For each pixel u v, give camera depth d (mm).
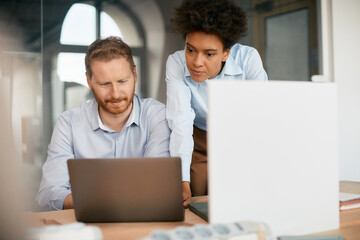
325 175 934
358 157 4027
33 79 3129
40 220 1087
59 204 1436
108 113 1686
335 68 3932
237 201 835
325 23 3941
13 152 611
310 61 3980
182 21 1360
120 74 1540
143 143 1731
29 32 3119
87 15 3320
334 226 953
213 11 1319
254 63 1765
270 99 861
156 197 1002
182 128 1565
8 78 590
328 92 934
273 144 867
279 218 880
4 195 604
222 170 820
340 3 3924
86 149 1714
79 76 3312
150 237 694
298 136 897
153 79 3494
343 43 3963
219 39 1360
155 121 1718
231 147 827
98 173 988
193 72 1424
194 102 1787
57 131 1703
